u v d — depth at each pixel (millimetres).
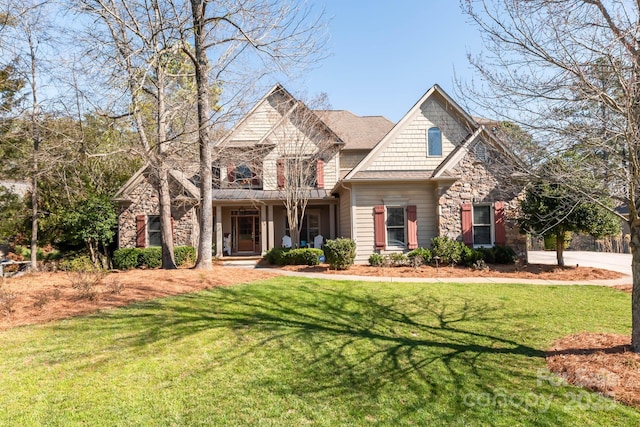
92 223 16078
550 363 4879
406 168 14867
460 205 13781
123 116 11875
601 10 4465
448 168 13773
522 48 4812
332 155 18859
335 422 3537
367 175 14461
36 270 14625
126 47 10789
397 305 7906
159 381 4336
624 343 5344
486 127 6445
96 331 5871
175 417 3605
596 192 4629
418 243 14336
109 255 18469
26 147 15547
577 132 4492
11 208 17156
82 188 15656
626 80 4156
